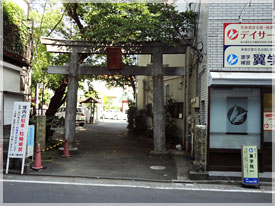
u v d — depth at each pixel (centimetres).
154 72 971
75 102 1008
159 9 1010
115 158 932
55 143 1177
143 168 792
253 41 754
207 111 755
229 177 672
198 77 955
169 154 951
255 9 757
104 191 562
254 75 726
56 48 992
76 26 1327
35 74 1371
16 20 958
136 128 1642
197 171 693
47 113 1248
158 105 967
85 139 1413
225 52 760
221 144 752
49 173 698
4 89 870
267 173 718
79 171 732
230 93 759
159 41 951
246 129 752
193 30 1092
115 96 4378
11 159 717
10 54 912
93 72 1002
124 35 923
